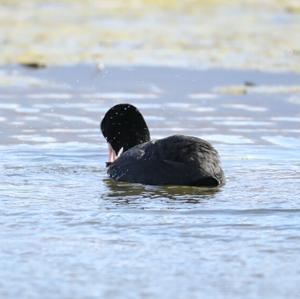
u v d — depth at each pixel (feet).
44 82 79.05
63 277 31.89
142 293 30.35
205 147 45.88
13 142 57.77
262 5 120.98
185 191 44.39
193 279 31.76
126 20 108.99
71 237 36.60
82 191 44.62
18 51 90.43
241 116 66.85
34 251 34.73
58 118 65.67
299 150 55.57
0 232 37.19
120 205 41.60
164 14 113.80
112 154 53.16
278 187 45.29
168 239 36.37
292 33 101.96
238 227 37.99
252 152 54.95
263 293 30.40
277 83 79.20
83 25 104.83
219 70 83.87
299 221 38.86
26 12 112.27
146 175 46.03
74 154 54.39
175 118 66.23
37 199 42.78
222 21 109.50
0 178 47.55
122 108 52.95
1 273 32.30
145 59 88.33
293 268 32.96
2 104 70.49
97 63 85.87
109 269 32.76
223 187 45.24
